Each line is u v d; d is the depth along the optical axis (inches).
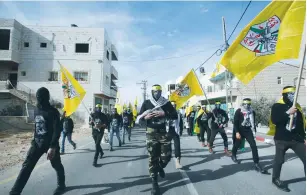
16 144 482.0
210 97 1481.3
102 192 184.1
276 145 181.0
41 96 169.8
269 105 794.8
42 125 169.8
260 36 190.2
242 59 196.2
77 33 1141.7
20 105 1039.6
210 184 197.3
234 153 275.7
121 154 347.6
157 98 191.0
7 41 1100.5
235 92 1171.3
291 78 1146.0
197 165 265.7
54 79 1120.2
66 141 520.1
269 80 1154.7
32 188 196.7
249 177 214.1
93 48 1141.7
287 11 179.2
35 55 1115.3
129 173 238.4
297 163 264.5
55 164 183.9
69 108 301.6
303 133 174.2
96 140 279.9
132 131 769.6
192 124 596.4
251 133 241.8
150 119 189.6
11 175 239.8
